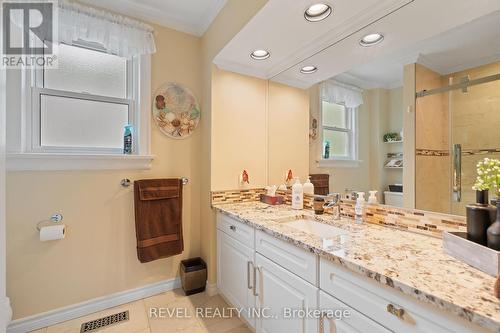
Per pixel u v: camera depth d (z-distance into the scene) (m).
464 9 1.08
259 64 2.02
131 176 1.88
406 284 0.71
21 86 1.53
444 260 0.88
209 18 1.97
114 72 1.89
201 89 2.18
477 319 0.57
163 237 1.91
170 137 2.05
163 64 2.01
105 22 1.70
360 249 1.00
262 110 2.23
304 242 1.09
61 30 1.57
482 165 0.98
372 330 0.83
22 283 1.55
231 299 1.77
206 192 2.07
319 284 1.04
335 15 1.34
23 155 1.49
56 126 1.69
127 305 1.85
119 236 1.85
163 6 1.88
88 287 1.75
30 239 1.57
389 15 1.23
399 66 1.33
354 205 1.56
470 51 1.06
